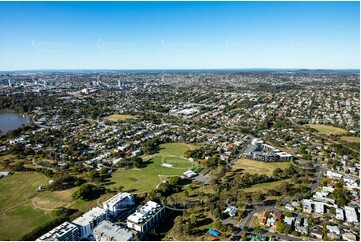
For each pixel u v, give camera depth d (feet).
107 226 419.33
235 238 405.39
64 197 542.16
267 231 421.18
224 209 479.00
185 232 418.51
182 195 543.39
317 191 549.13
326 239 399.44
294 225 433.07
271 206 492.95
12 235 424.46
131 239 398.42
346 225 435.12
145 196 533.55
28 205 511.81
